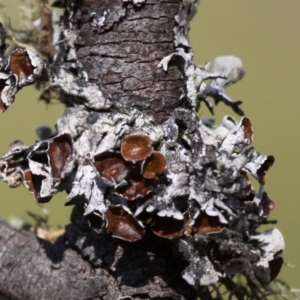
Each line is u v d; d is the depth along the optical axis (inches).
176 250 14.1
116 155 13.7
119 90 14.1
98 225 13.9
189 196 13.8
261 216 14.1
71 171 13.8
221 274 13.9
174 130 14.1
